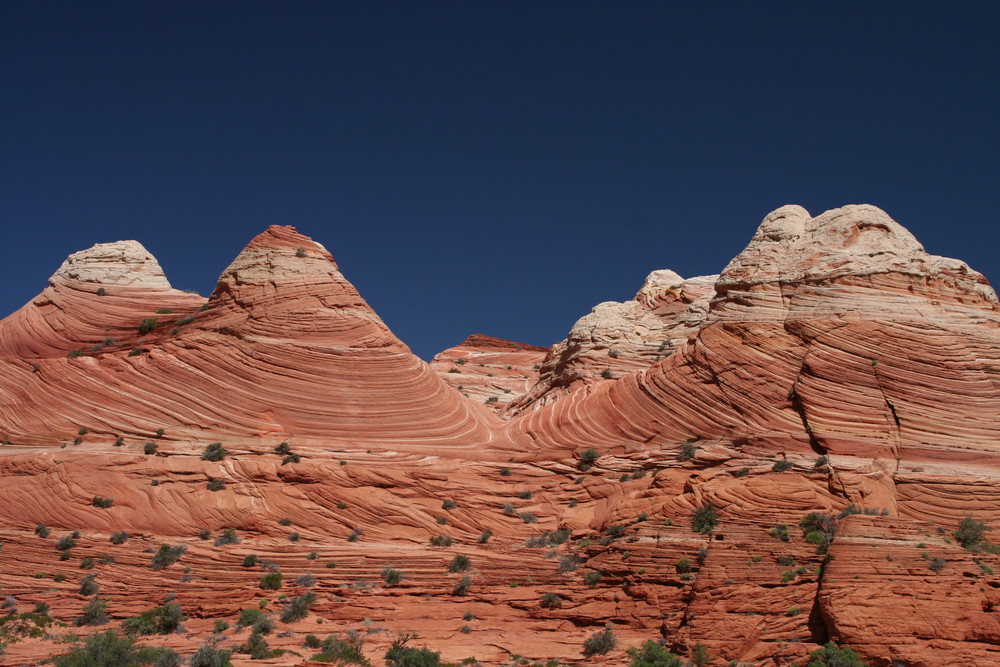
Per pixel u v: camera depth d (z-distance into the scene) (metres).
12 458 37.56
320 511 36.38
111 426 39.72
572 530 36.88
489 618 30.64
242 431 39.69
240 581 32.19
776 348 39.47
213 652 24.36
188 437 39.41
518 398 59.94
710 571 29.31
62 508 35.22
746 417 38.56
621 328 55.97
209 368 41.03
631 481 38.47
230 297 43.66
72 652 24.53
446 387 44.84
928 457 35.38
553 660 26.64
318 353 41.69
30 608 29.91
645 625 29.34
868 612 26.47
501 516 37.75
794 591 28.09
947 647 25.56
